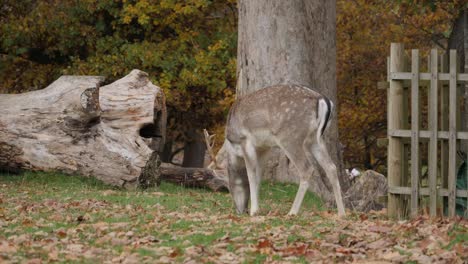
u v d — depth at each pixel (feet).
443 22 79.87
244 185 37.17
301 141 34.37
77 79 45.83
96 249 25.22
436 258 23.63
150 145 48.06
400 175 36.04
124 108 46.19
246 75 50.88
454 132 34.83
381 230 28.55
